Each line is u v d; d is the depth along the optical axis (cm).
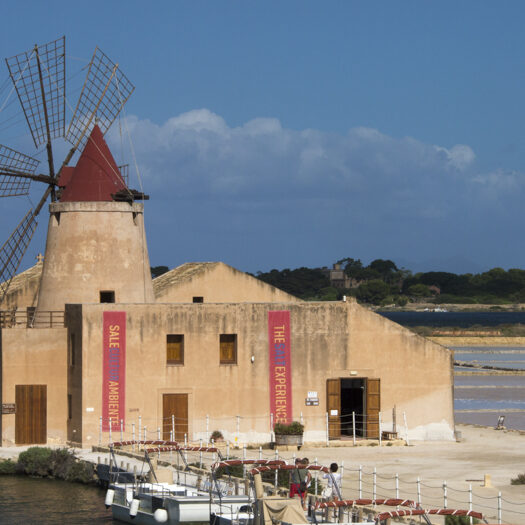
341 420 13675
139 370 12838
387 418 13388
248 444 13000
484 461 11775
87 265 13675
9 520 9719
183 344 13025
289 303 13275
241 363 13150
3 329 12838
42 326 13562
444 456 12169
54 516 9881
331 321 13338
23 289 15562
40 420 12900
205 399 13038
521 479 10312
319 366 13288
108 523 9625
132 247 13925
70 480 11531
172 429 12888
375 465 11488
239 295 15600
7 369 12825
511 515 8838
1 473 11969
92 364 12694
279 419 13175
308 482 8694
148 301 14062
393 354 13438
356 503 7825
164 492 9581
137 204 14025
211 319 13100
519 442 13425
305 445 12950
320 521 8200
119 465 11112
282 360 13225
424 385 13462
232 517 8538
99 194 13850
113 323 12781
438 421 13462
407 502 7781
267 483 10044
